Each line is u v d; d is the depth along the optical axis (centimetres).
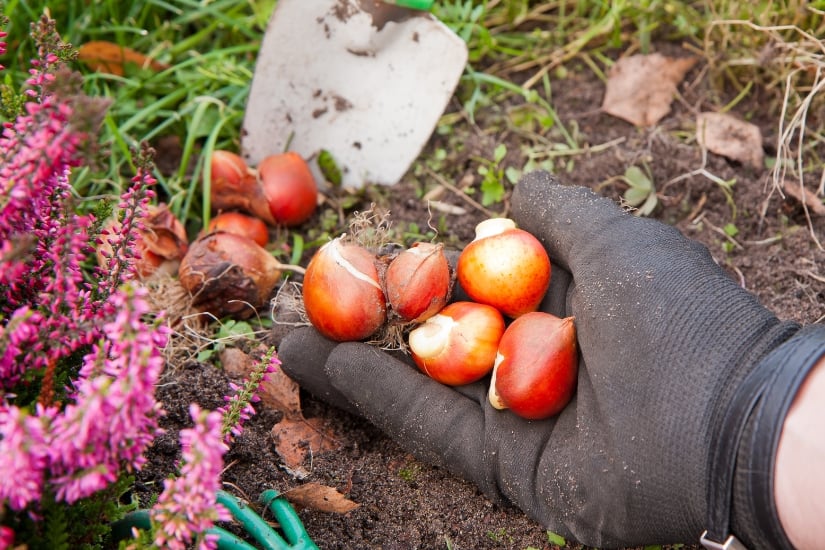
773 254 50
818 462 32
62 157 31
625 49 61
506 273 40
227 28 61
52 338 32
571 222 42
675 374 36
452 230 53
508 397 38
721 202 53
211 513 30
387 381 41
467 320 40
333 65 52
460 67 52
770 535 33
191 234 53
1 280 32
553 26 63
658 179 54
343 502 40
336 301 41
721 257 51
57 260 32
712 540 34
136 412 30
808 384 33
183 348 45
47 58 34
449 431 40
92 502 33
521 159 55
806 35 51
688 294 37
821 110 55
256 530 36
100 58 57
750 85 57
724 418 34
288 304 46
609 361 37
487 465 40
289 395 44
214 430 30
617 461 36
